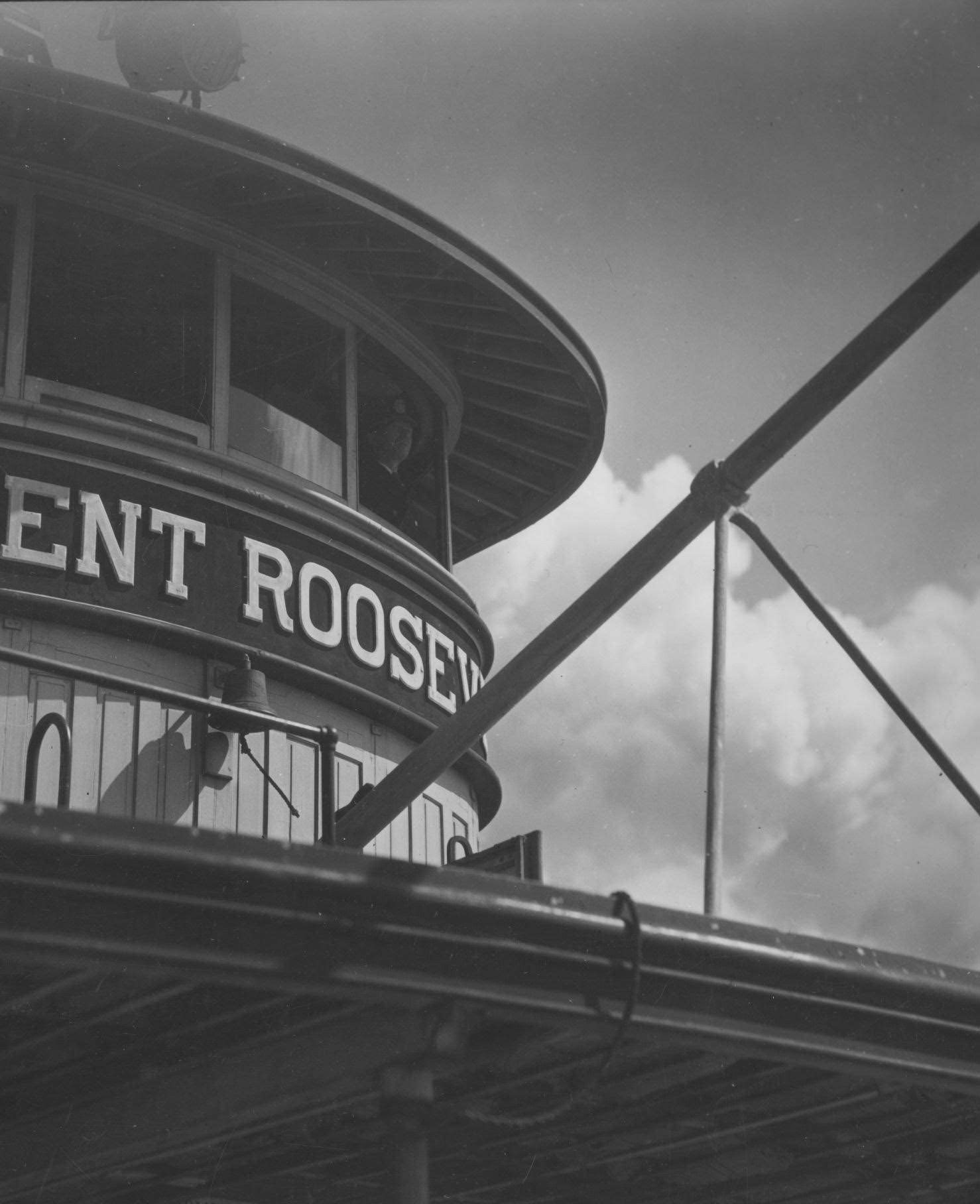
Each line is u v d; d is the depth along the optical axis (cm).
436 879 642
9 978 642
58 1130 779
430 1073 681
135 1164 755
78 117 1105
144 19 1220
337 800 1161
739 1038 709
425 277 1313
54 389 1111
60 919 576
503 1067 777
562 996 666
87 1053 728
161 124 1120
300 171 1172
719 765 729
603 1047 750
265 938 614
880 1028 756
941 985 759
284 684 1153
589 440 1562
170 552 1112
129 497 1108
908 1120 917
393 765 1222
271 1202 1038
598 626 793
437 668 1306
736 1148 972
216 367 1188
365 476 1416
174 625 1095
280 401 1255
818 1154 976
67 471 1086
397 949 639
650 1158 1014
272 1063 709
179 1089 739
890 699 835
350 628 1210
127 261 1199
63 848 568
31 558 1051
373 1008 675
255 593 1148
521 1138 896
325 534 1209
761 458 739
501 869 880
